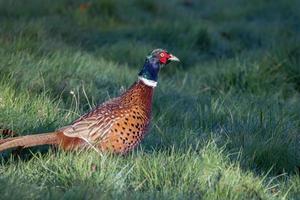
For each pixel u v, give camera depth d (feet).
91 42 121.70
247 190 59.36
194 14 159.33
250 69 101.76
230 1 173.37
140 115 63.67
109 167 58.59
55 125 69.31
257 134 73.67
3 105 71.36
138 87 64.69
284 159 69.00
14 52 91.30
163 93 89.30
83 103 80.59
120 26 136.15
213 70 107.04
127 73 99.09
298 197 61.26
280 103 89.35
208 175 60.54
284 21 153.69
